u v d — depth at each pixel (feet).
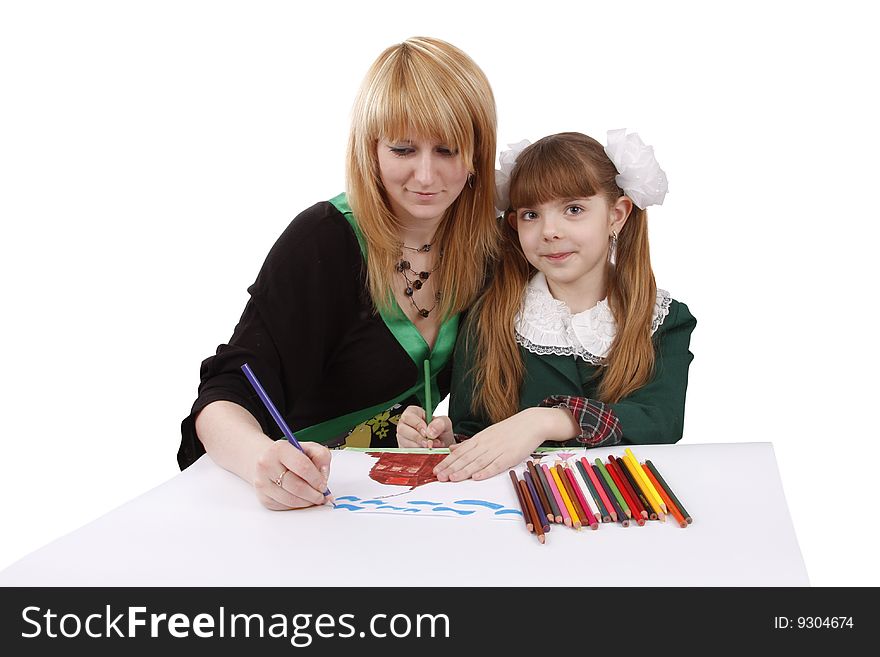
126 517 4.89
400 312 6.38
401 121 5.73
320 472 4.91
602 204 6.18
